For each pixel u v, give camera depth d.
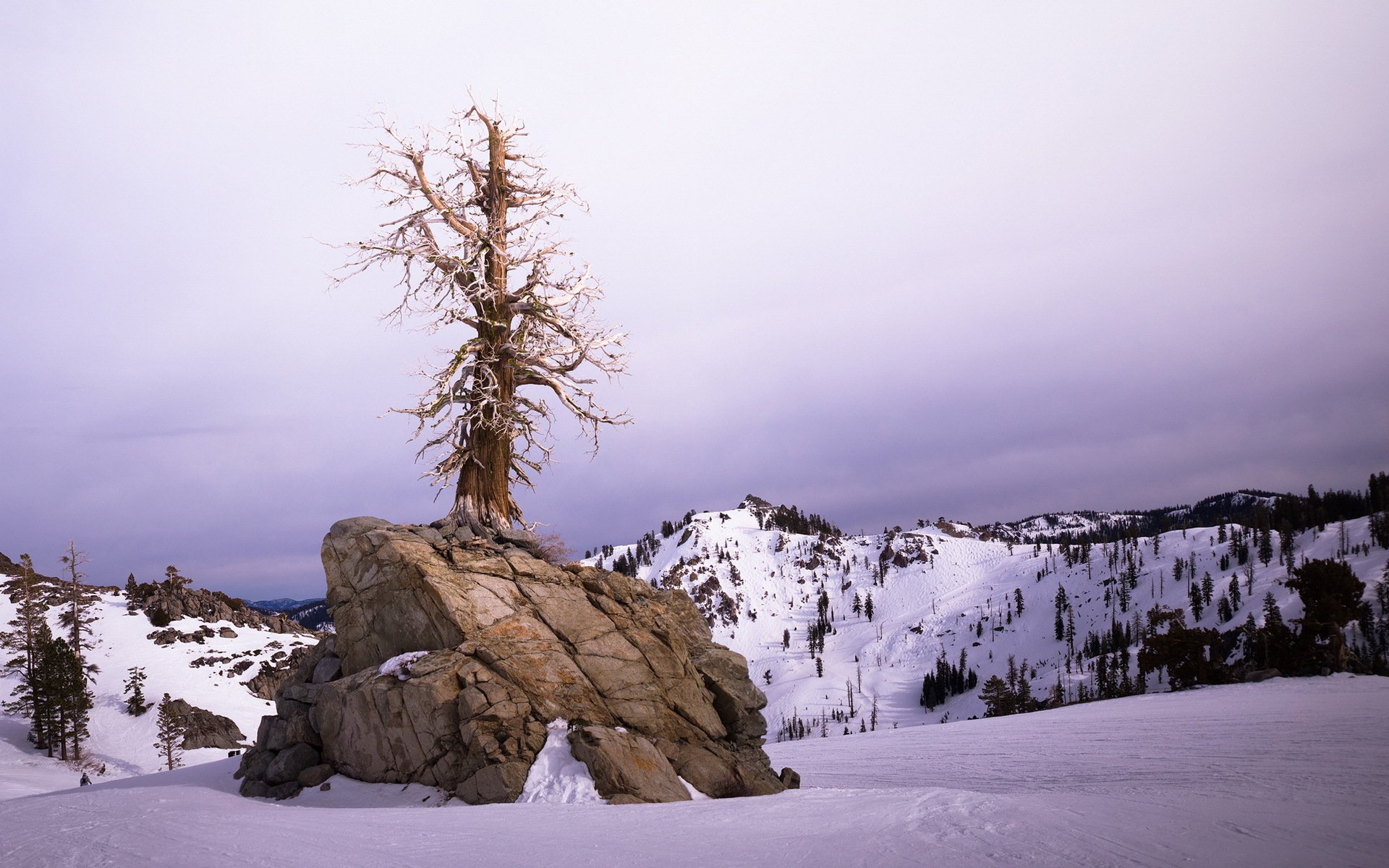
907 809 16.22
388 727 22.03
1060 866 11.02
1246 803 17.64
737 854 12.54
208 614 165.75
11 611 151.38
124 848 13.46
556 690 22.62
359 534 25.20
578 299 29.19
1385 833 13.41
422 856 12.73
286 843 13.77
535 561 25.73
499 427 27.14
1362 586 84.75
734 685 26.34
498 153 28.92
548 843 13.79
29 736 104.62
